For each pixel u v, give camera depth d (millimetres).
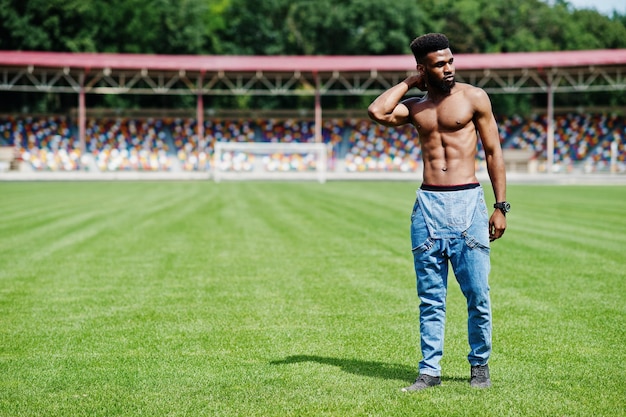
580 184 33781
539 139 44781
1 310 6738
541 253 10141
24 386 4520
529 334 5727
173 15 54312
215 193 24797
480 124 4309
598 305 6805
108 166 41812
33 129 43094
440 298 4441
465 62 41281
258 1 57219
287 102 54531
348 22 56156
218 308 6773
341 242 11461
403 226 13820
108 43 52594
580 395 4258
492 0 61094
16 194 24016
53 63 38875
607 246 10852
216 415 3973
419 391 4348
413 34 56812
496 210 4348
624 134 43875
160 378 4668
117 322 6238
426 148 4387
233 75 43750
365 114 45188
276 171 43125
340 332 5852
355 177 39594
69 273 8727
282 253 10312
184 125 44562
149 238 11992
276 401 4191
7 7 47844
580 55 42344
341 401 4172
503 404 4094
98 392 4398
